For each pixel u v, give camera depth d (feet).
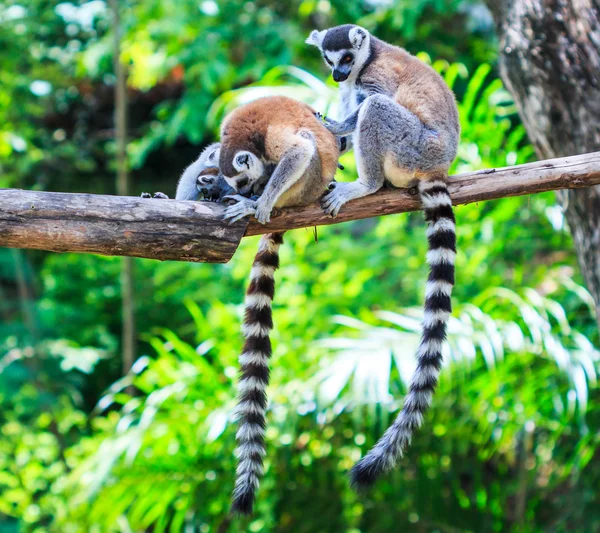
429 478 27.61
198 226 16.25
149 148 50.19
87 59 46.75
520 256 31.68
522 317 26.27
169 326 49.62
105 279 50.49
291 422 25.43
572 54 19.62
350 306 34.60
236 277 39.11
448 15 47.75
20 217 15.56
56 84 51.70
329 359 25.80
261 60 44.11
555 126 20.25
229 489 26.76
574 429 27.27
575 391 24.48
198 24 44.60
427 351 18.11
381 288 35.96
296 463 27.07
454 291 30.78
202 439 26.50
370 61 22.12
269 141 18.67
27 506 39.37
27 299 44.65
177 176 62.69
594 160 17.78
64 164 55.98
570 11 19.60
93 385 49.44
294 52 44.24
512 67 20.88
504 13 21.56
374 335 25.07
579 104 19.62
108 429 34.04
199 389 28.02
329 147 19.22
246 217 16.89
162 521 27.61
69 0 51.85
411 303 35.60
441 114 20.12
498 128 30.37
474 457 28.14
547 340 24.62
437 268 18.75
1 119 46.42
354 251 36.63
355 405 23.07
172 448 26.68
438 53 47.85
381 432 24.63
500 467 29.30
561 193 21.09
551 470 29.63
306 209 18.28
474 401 26.84
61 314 47.21
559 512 28.43
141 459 26.66
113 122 60.85
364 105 19.52
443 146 19.47
